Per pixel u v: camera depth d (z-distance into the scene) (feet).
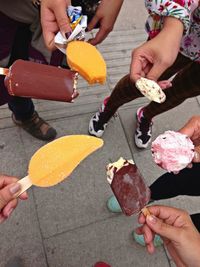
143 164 1.99
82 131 2.02
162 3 1.13
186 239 0.99
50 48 1.19
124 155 2.00
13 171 1.86
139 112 1.98
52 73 1.06
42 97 1.06
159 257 1.78
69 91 1.05
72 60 1.07
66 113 2.04
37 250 1.70
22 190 0.98
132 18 2.43
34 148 1.92
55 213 1.79
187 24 1.16
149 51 1.14
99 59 1.09
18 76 1.04
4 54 1.40
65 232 1.76
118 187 1.04
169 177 1.51
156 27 1.25
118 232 1.80
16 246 1.69
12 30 1.36
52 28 1.18
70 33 1.10
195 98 2.25
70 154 1.00
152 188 1.56
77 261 1.72
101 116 1.93
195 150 1.21
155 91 1.09
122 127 2.07
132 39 2.35
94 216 1.82
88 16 1.38
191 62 1.52
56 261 1.70
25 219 1.75
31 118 1.85
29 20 1.31
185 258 1.00
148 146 2.05
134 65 1.14
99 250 1.75
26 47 1.45
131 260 1.76
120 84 1.65
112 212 1.83
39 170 0.99
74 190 1.86
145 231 1.05
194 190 1.49
